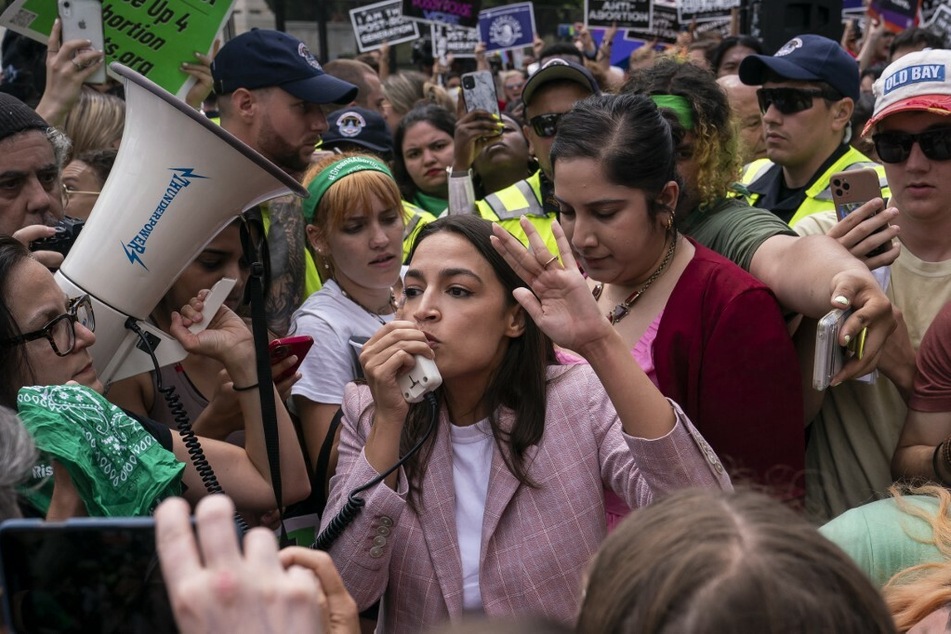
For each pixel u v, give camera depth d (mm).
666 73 2980
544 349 2215
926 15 7594
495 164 5168
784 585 998
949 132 2674
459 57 8617
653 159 2520
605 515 2164
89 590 1163
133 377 2688
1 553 1163
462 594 2078
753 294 2502
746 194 3213
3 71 5141
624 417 1976
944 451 2459
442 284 2156
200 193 2301
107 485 1812
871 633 1023
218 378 2621
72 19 3420
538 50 9500
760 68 4062
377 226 3109
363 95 6191
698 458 1973
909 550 1822
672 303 2574
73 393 1837
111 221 2311
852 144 4965
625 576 1054
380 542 2020
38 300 2068
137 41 3578
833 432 2834
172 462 1904
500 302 2168
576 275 1967
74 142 3998
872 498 2789
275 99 3521
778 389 2490
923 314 2816
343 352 2971
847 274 2373
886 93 2750
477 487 2164
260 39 3541
